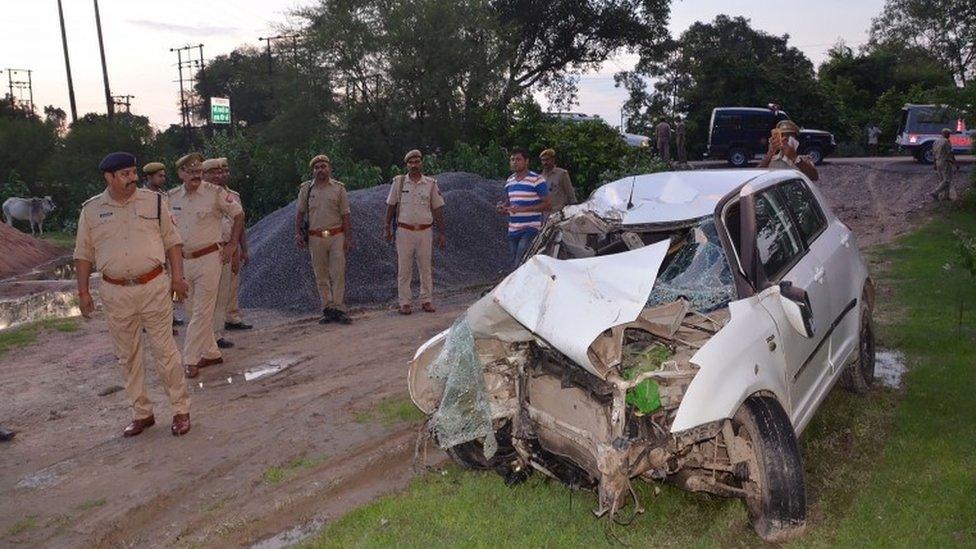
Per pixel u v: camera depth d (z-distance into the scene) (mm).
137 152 28766
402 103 24922
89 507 5082
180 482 5395
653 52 39281
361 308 10781
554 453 4488
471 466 5230
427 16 24828
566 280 4418
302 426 6336
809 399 5000
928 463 4984
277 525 4801
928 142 26672
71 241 22172
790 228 5434
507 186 9883
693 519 4539
